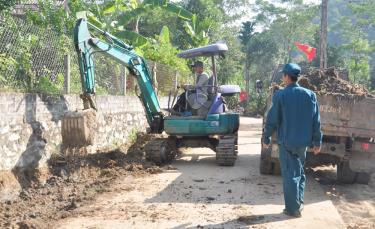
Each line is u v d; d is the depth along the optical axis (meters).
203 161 10.96
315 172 10.20
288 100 6.23
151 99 11.05
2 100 7.34
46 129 8.61
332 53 49.94
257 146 14.03
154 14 36.78
